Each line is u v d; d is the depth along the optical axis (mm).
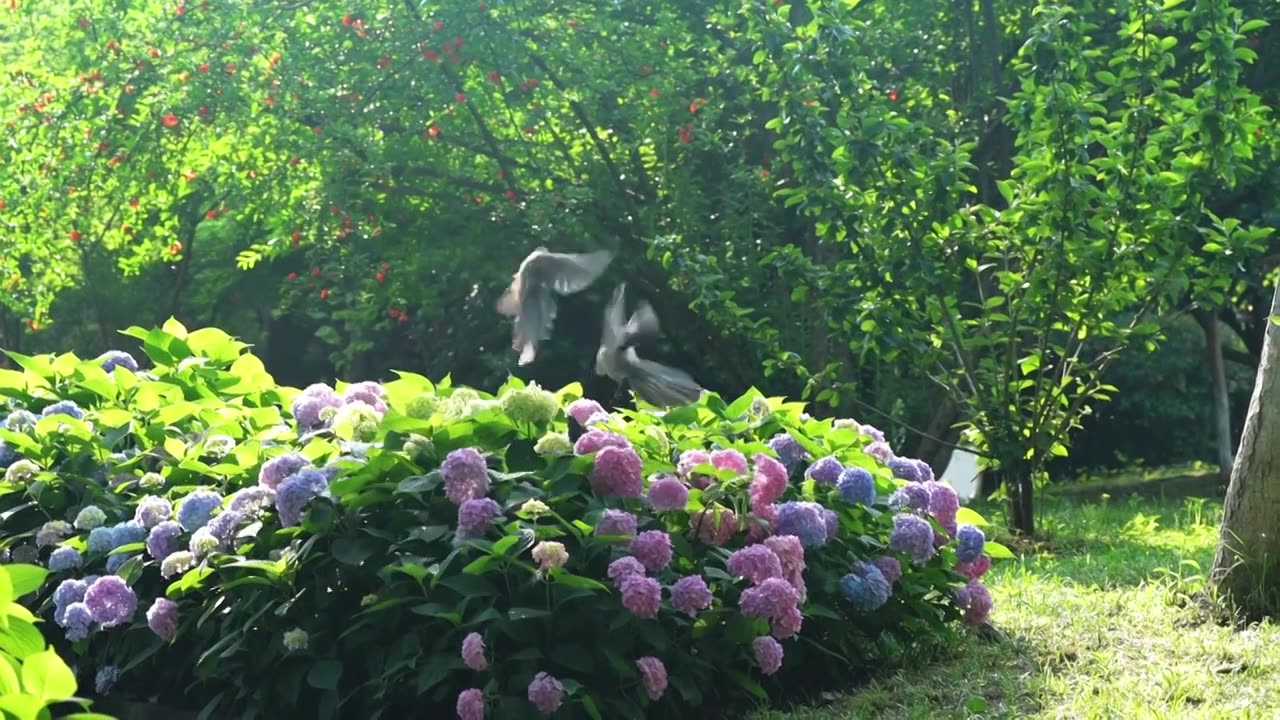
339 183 12859
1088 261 9039
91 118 13734
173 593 4887
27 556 5391
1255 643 5066
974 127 12594
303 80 12844
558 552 4223
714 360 13820
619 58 12938
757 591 4559
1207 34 8820
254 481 5211
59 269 16328
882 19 12516
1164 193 8969
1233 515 5574
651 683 4363
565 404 5719
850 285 9656
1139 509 12430
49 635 5406
